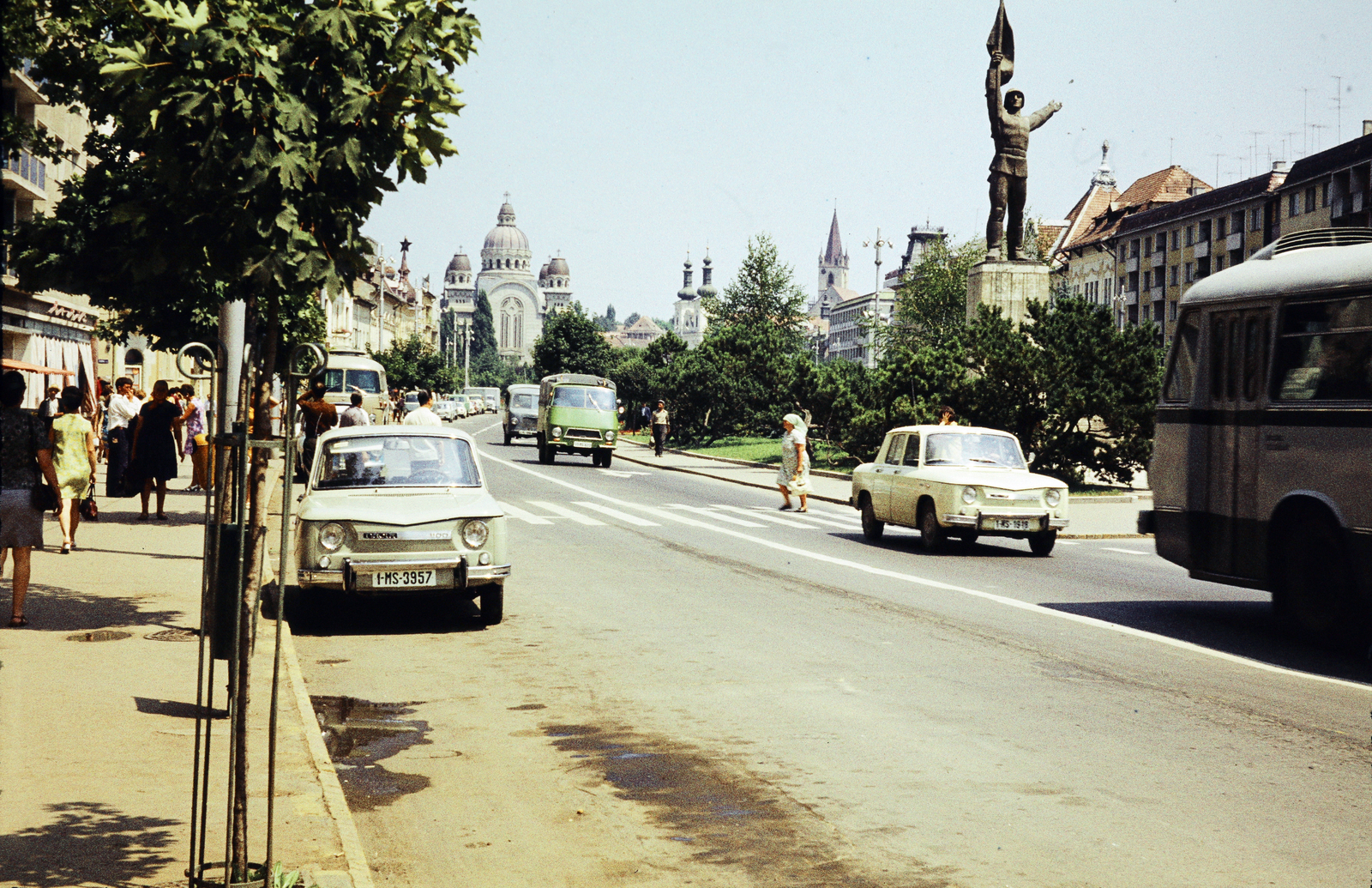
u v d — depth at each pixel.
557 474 37.06
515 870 5.13
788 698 8.50
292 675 8.90
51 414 23.16
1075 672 9.44
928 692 8.70
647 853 5.34
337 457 12.04
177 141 4.55
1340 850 5.34
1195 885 4.93
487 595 11.46
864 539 20.67
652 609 12.54
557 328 94.75
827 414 43.72
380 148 4.81
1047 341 31.00
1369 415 10.27
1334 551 10.62
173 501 22.84
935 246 75.81
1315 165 71.44
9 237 6.41
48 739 6.66
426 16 4.88
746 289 79.56
